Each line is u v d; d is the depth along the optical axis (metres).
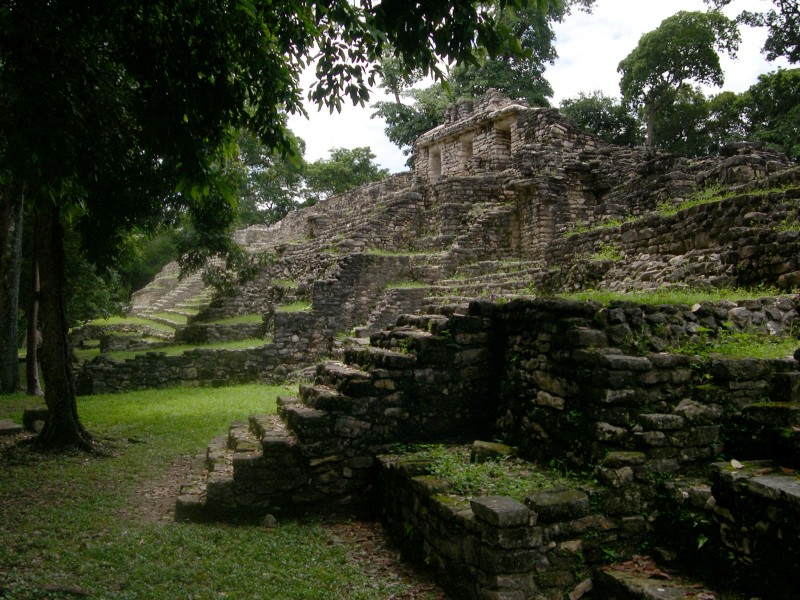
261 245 33.78
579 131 21.94
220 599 4.46
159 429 10.66
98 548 5.25
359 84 6.49
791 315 6.55
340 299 18.16
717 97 35.41
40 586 4.31
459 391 6.93
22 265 19.92
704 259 9.48
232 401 13.53
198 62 6.95
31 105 5.97
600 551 4.45
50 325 9.30
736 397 5.02
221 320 21.52
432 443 6.70
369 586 4.86
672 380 5.04
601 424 4.86
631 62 33.62
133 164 9.80
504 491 4.80
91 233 11.21
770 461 4.23
